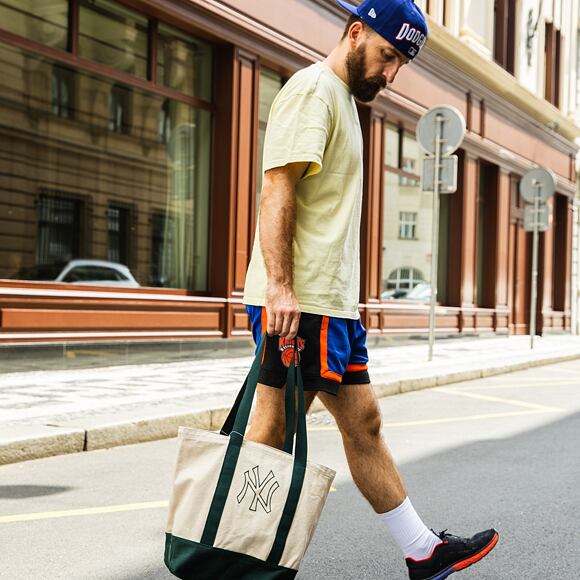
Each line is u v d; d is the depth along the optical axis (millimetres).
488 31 18375
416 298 15594
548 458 5812
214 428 6602
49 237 8977
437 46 15719
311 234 2711
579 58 24875
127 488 4656
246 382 2596
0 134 8469
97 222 9516
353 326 2814
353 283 2795
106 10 9500
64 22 9047
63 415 6082
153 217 10273
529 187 15234
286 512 2385
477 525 4078
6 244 8531
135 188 10008
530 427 7188
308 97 2666
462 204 17031
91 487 4664
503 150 18703
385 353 13141
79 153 9281
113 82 9656
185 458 2414
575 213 23797
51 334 8734
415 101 15086
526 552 3633
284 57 11781
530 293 21203
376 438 2896
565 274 23250
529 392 9758
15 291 8375
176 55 10523
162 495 4520
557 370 12742
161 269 10406
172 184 10539
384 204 14609
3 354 8273
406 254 15266
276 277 2574
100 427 5715
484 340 17781
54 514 4102
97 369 9195
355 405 2857
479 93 17578
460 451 6047
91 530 3834
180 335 10312
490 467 5480
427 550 2934
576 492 4793
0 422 5738
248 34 11078
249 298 2777
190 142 10805
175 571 2385
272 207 2615
